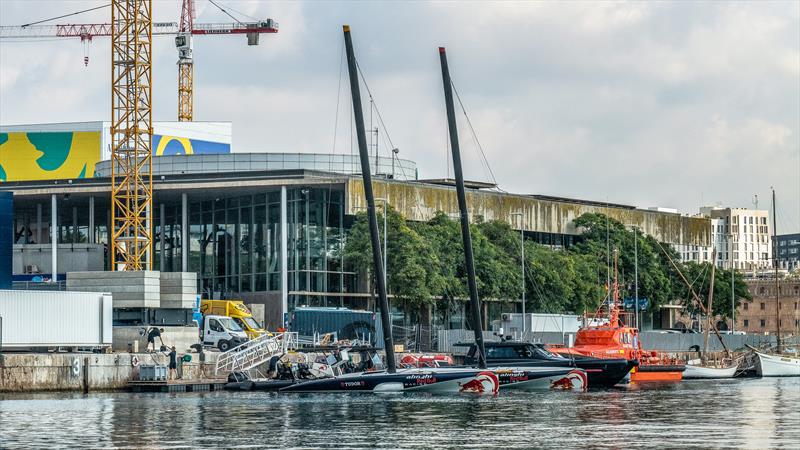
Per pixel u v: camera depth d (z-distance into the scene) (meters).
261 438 80.62
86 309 127.00
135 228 171.38
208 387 124.38
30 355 116.00
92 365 119.50
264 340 134.25
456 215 197.38
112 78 173.00
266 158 196.62
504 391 125.50
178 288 142.75
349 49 124.12
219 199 189.75
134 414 95.75
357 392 120.94
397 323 183.38
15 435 81.69
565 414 97.25
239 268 186.00
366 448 75.75
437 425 88.31
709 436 81.69
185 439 79.94
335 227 183.00
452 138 130.50
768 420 93.00
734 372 169.62
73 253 184.88
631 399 115.19
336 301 182.25
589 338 149.12
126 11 172.88
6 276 151.75
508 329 171.12
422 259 175.38
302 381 121.88
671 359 170.75
